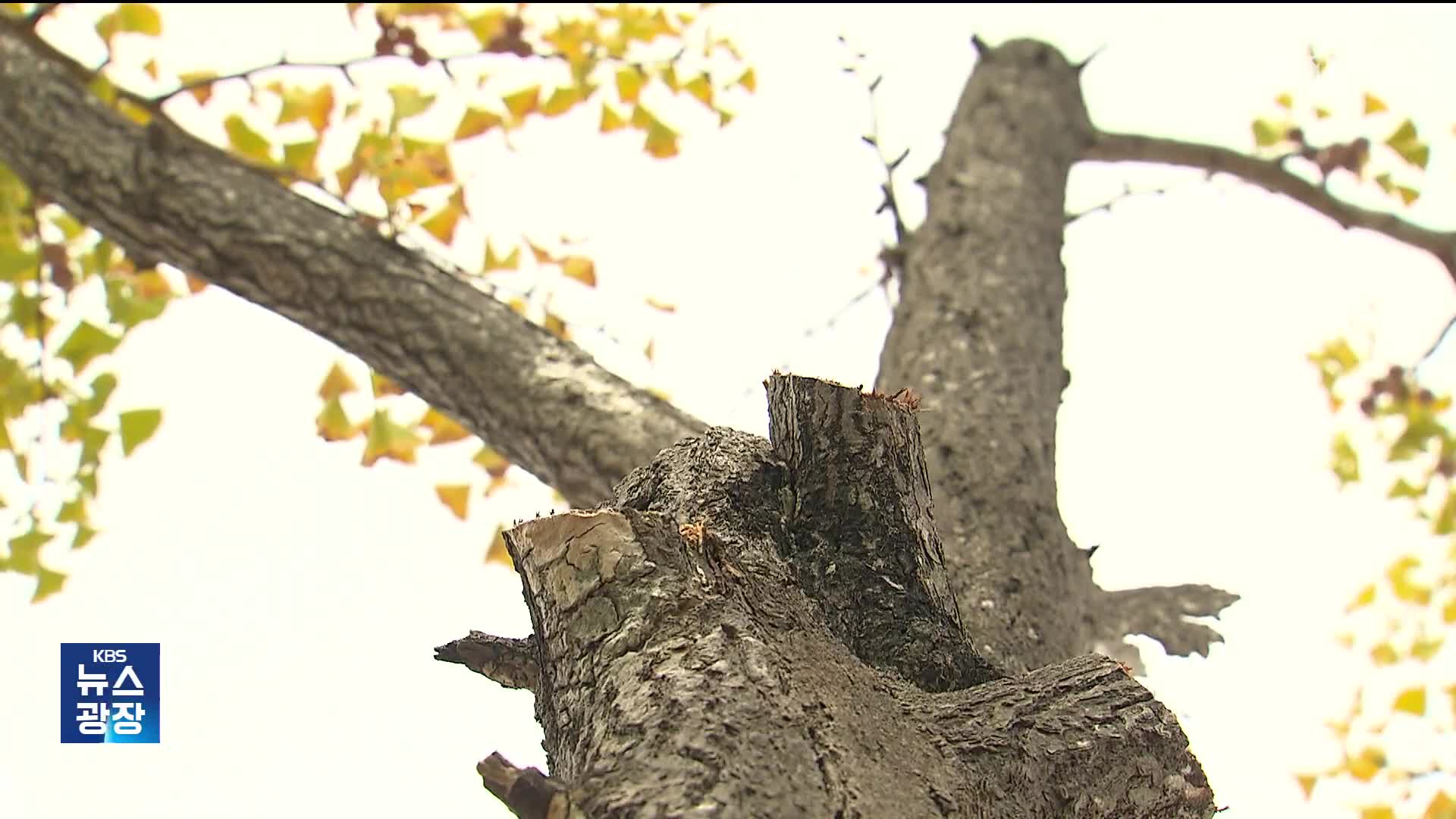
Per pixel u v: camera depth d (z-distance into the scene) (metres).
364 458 2.62
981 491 2.42
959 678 2.00
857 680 1.87
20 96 2.53
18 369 2.73
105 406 2.72
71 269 2.76
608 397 2.46
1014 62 3.02
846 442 2.03
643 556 1.82
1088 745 1.88
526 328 2.52
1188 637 2.56
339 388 2.67
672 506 2.02
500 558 2.71
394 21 2.70
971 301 2.63
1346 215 2.86
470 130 2.70
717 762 1.54
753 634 1.76
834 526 2.03
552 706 1.90
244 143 2.68
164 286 2.77
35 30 2.59
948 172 2.85
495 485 2.74
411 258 2.53
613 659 1.74
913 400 2.08
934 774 1.73
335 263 2.49
